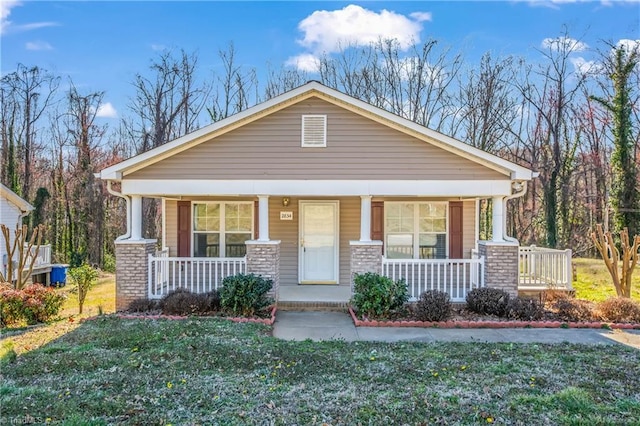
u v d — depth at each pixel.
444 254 12.10
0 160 24.73
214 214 12.30
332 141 9.95
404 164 9.91
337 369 5.68
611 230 20.88
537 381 5.25
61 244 27.08
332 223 12.20
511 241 9.94
